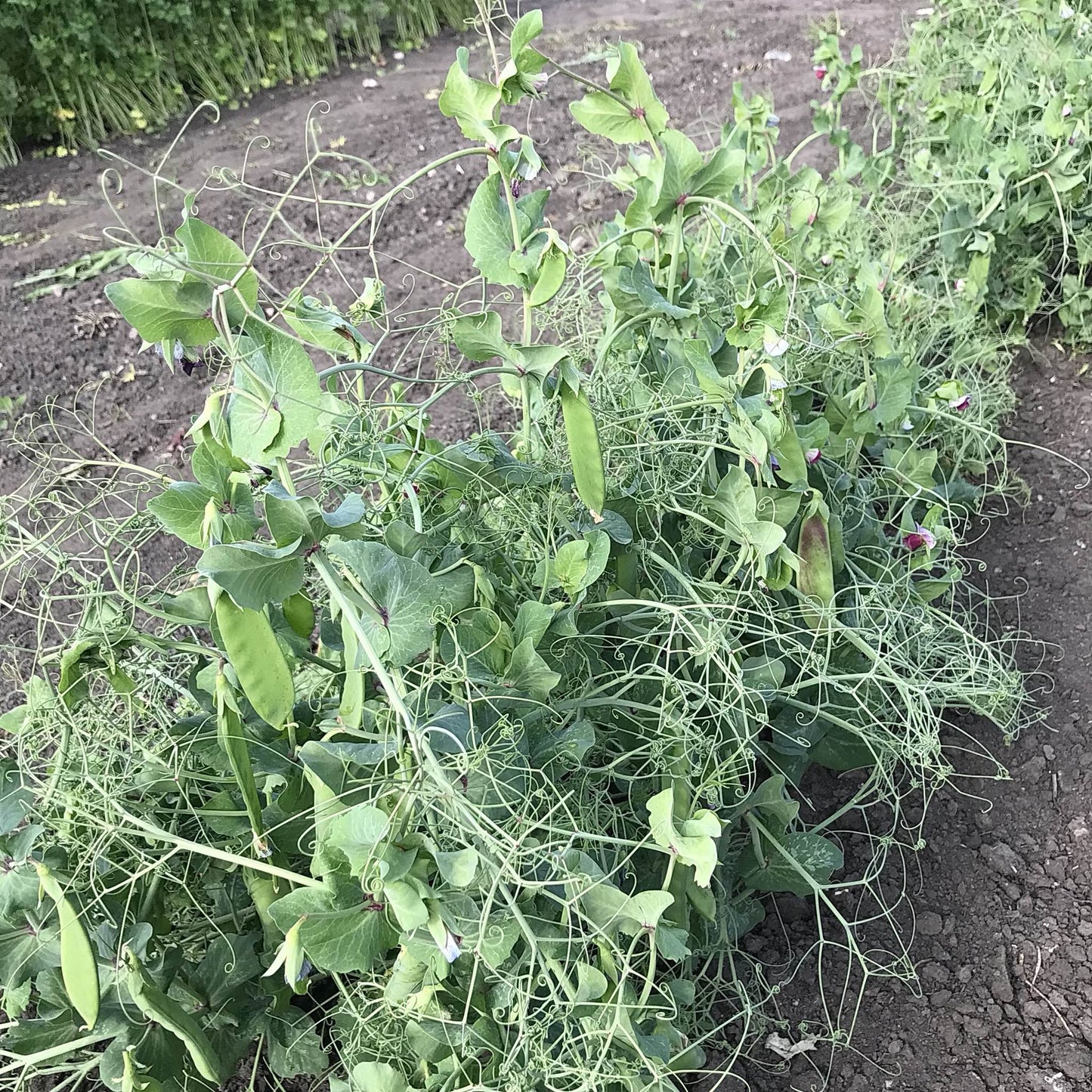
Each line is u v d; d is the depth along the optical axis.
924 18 4.39
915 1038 1.39
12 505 2.23
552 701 1.24
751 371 1.32
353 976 1.25
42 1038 1.07
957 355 2.36
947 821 1.66
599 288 2.21
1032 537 2.17
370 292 1.40
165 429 2.66
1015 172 2.41
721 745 1.31
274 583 0.92
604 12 5.95
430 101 4.84
